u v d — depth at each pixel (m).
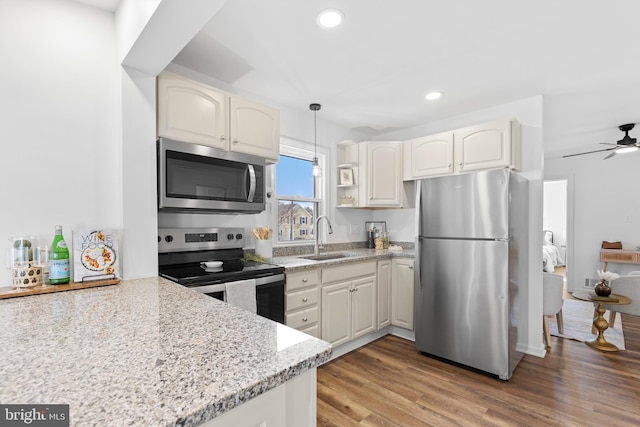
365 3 1.61
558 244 7.87
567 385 2.24
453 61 2.22
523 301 2.73
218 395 0.56
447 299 2.63
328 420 1.85
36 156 1.46
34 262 1.38
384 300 3.21
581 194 5.26
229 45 2.01
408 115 3.30
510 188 2.39
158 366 0.66
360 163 3.45
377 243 3.68
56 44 1.51
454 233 2.59
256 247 2.55
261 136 2.31
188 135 1.92
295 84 2.58
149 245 1.71
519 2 1.61
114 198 1.66
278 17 1.72
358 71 2.36
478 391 2.17
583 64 2.26
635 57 2.16
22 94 1.43
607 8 1.65
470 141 2.87
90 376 0.62
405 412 1.93
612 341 3.06
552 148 4.93
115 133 1.67
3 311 1.06
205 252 2.30
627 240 4.87
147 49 1.49
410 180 3.45
